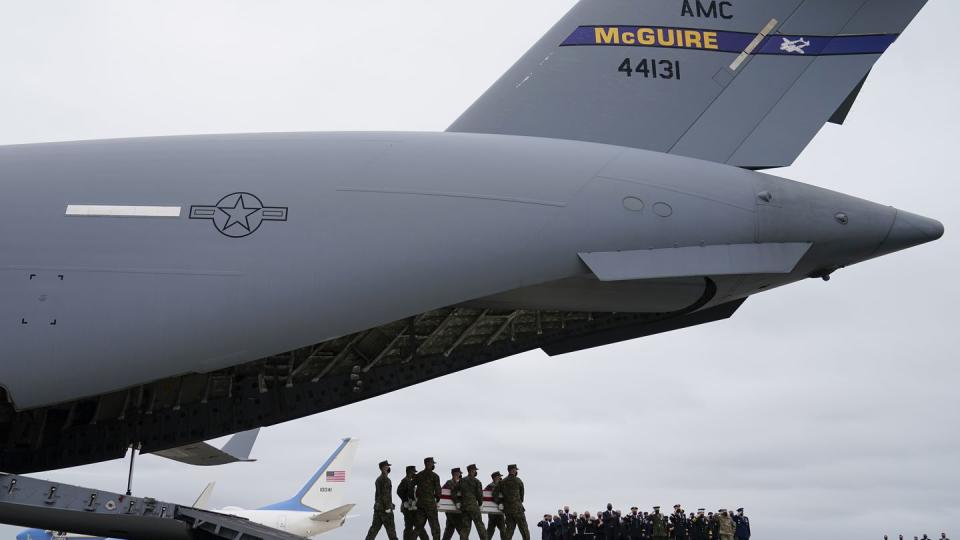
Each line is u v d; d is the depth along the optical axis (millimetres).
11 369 8141
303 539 8352
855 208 9398
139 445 10367
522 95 10234
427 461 10523
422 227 8633
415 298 8562
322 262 8477
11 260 8344
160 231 8508
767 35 10109
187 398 10469
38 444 10195
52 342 8180
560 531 19922
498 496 11461
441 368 10641
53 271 8336
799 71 9992
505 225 8711
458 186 8852
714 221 9000
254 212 8609
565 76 10250
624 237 8828
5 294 8250
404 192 8773
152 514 8078
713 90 10016
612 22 10352
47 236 8453
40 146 9273
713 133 9906
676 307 9711
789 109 9891
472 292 8656
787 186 9445
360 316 8500
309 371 10633
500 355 10719
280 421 10586
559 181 8984
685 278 9156
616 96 10117
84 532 8109
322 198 8703
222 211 8602
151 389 10406
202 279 8367
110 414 10391
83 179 8781
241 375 10508
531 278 8727
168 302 8305
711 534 20891
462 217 8703
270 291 8383
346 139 9297
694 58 10117
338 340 10375
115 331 8234
